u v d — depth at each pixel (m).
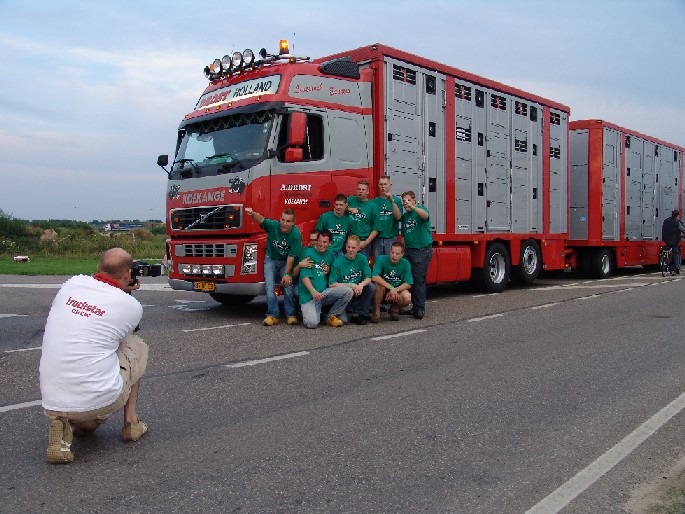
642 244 19.61
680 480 3.54
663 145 21.19
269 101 8.79
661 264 18.89
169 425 4.45
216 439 4.17
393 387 5.45
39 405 4.91
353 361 6.43
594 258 17.25
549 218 14.46
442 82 11.23
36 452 3.93
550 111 14.50
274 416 4.64
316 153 9.16
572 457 3.89
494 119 12.62
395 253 8.80
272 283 8.66
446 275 11.34
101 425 4.47
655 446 4.08
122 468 3.68
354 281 8.62
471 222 11.98
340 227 8.97
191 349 7.02
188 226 9.35
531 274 13.91
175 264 9.63
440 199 11.17
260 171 8.57
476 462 3.80
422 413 4.73
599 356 6.73
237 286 8.78
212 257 9.05
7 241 28.42
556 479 3.56
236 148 8.98
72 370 3.71
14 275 17.88
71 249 28.00
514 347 7.19
